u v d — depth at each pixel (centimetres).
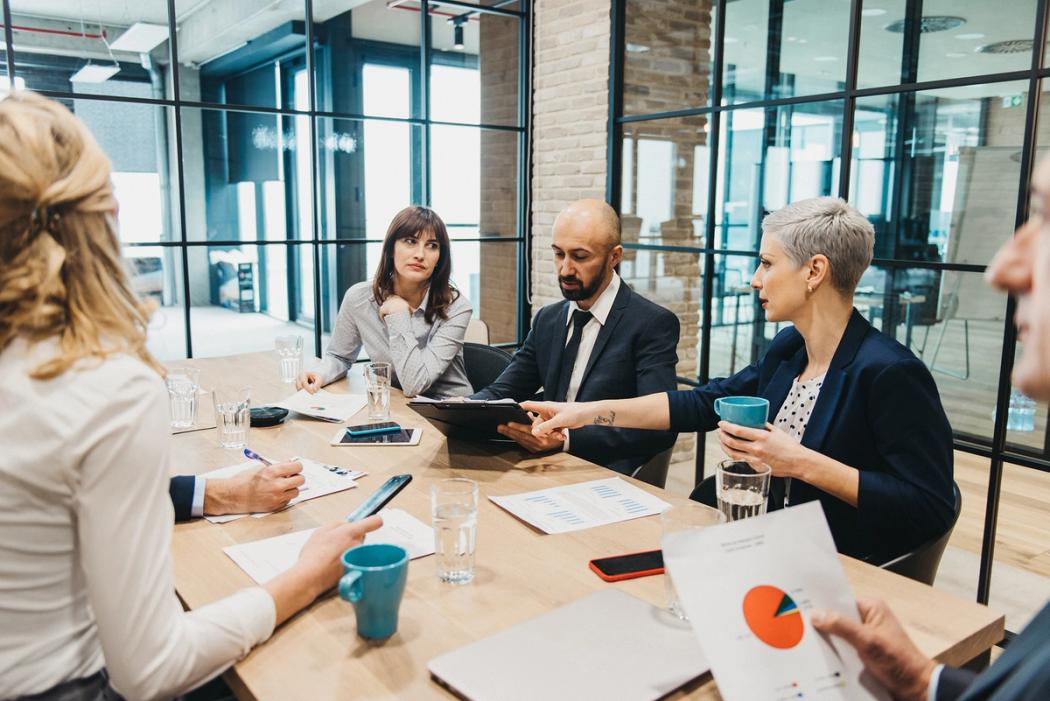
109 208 92
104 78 1164
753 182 361
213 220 1477
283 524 141
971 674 86
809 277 163
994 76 267
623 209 434
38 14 1037
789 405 176
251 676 94
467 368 280
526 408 192
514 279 546
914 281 344
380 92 990
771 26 341
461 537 117
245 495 145
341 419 215
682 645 100
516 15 485
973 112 275
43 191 84
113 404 85
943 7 278
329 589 115
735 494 126
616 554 129
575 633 102
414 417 222
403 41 962
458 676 92
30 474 83
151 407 88
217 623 95
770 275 167
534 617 108
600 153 439
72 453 83
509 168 530
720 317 394
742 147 362
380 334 277
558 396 238
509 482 165
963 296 328
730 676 82
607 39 425
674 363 226
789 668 85
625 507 151
